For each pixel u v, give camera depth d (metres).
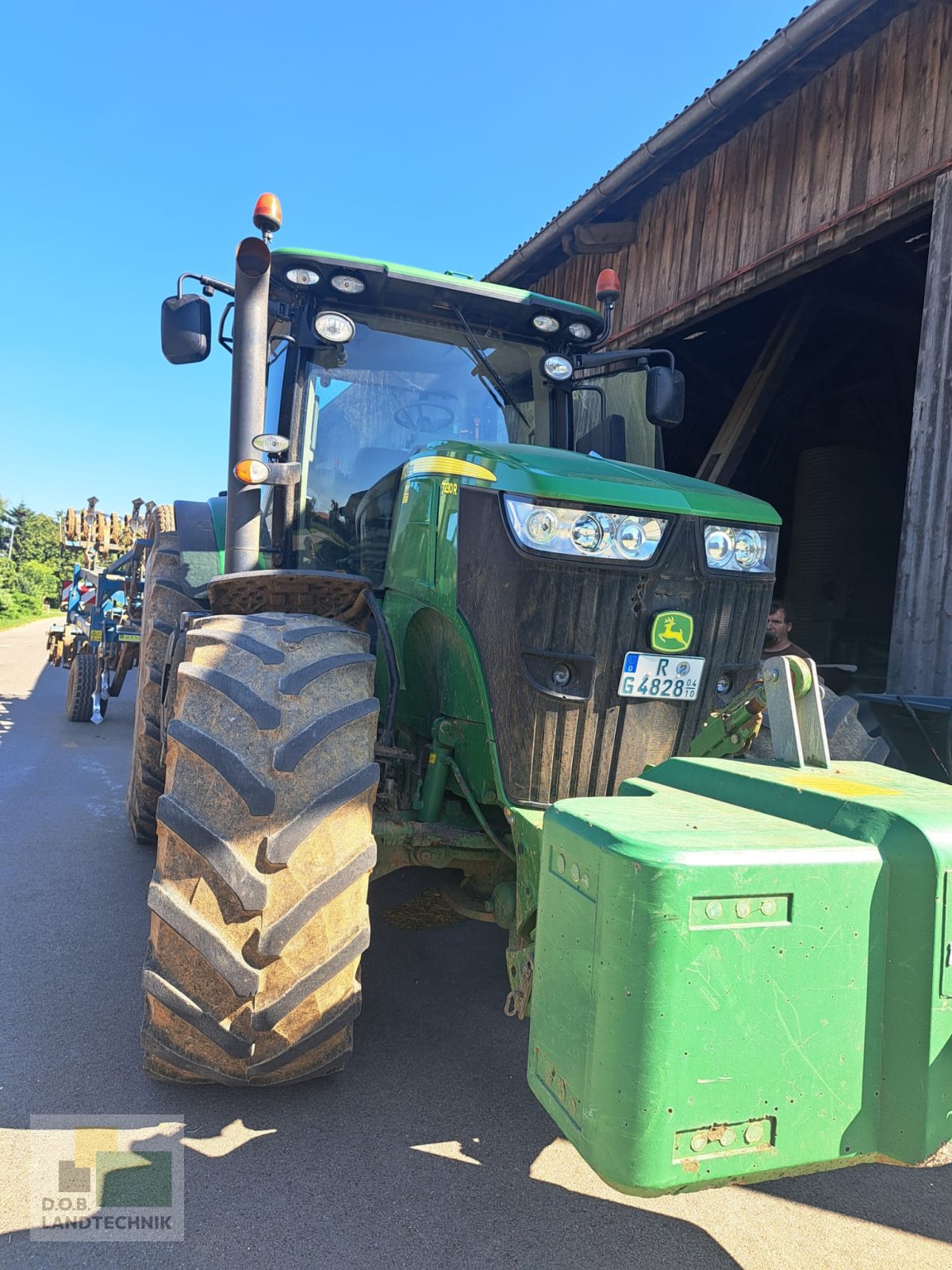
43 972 3.19
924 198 5.13
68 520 13.63
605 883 1.30
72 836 4.98
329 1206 1.99
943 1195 2.14
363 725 2.27
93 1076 2.49
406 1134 2.28
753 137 6.57
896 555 8.41
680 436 10.53
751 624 2.50
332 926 2.15
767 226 6.40
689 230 7.23
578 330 3.58
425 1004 3.05
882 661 8.18
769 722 1.85
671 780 1.81
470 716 2.51
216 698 2.20
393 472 3.19
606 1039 1.28
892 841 1.36
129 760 7.15
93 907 3.87
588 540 2.26
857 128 5.66
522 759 2.30
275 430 3.36
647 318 7.71
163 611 4.30
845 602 8.28
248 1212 1.96
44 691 11.55
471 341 3.53
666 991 1.24
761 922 1.29
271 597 2.86
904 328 7.88
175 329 3.04
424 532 2.68
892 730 3.40
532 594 2.26
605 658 2.31
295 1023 2.15
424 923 3.78
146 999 2.24
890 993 1.35
